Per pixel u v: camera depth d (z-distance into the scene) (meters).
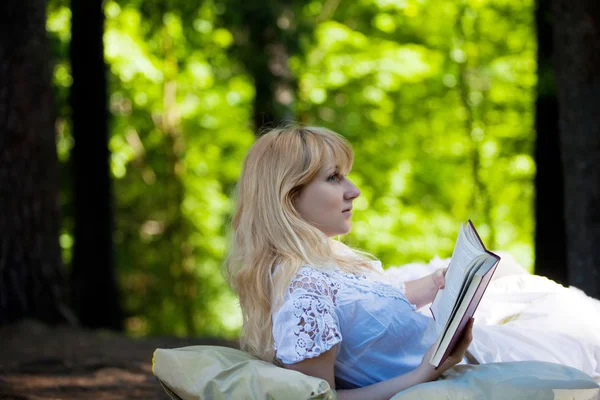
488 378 2.49
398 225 16.17
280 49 10.87
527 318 3.20
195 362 2.69
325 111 15.10
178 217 16.06
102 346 6.70
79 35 9.50
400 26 14.60
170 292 16.36
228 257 2.85
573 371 2.52
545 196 8.34
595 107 6.36
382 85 14.66
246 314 2.78
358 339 2.64
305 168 2.75
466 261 2.47
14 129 7.68
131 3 12.41
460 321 2.39
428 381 2.54
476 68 14.45
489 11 13.74
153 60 14.10
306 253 2.68
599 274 6.45
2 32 7.63
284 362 2.59
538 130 8.39
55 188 7.98
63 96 12.52
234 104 15.57
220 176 16.34
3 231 7.70
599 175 6.42
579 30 6.32
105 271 9.66
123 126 15.43
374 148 15.76
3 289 7.70
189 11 12.11
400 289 2.99
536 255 8.45
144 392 4.99
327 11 14.38
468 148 15.68
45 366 5.70
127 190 16.17
